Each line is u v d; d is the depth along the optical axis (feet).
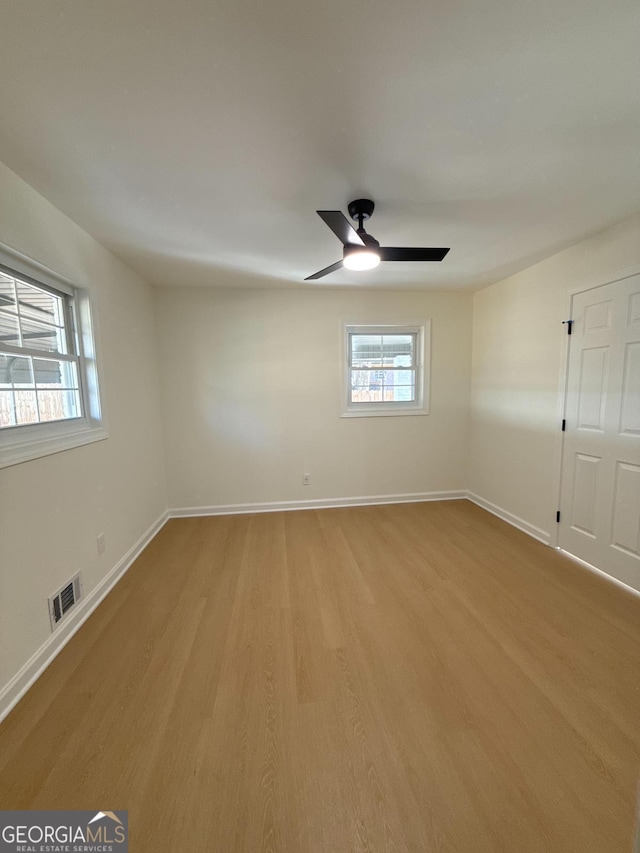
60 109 4.00
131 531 9.04
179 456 11.91
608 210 6.73
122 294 8.96
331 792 3.76
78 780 3.89
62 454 6.19
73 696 4.99
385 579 7.97
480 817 3.53
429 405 13.00
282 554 9.24
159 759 4.11
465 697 4.90
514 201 6.33
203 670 5.43
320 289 11.95
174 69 3.55
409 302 12.47
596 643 5.90
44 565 5.65
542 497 9.78
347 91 3.85
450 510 12.36
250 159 5.01
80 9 2.99
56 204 6.14
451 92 3.90
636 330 7.09
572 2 3.02
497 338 11.50
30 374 6.02
